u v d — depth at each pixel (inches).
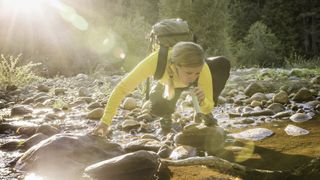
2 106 178.2
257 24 642.8
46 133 119.2
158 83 118.8
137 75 100.7
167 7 450.6
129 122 131.4
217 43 454.3
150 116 144.2
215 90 116.8
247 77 252.7
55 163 88.4
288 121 134.9
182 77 96.3
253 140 111.3
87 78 282.0
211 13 447.8
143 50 444.8
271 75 252.7
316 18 879.7
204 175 83.7
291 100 175.5
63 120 146.0
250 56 564.1
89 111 164.6
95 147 96.1
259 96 176.7
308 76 247.4
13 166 90.8
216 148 104.6
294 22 882.1
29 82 269.4
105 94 203.3
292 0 864.9
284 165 88.4
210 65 115.3
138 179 82.4
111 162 84.2
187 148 100.3
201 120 121.6
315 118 137.9
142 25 486.9
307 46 872.9
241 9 818.8
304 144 104.8
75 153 92.0
